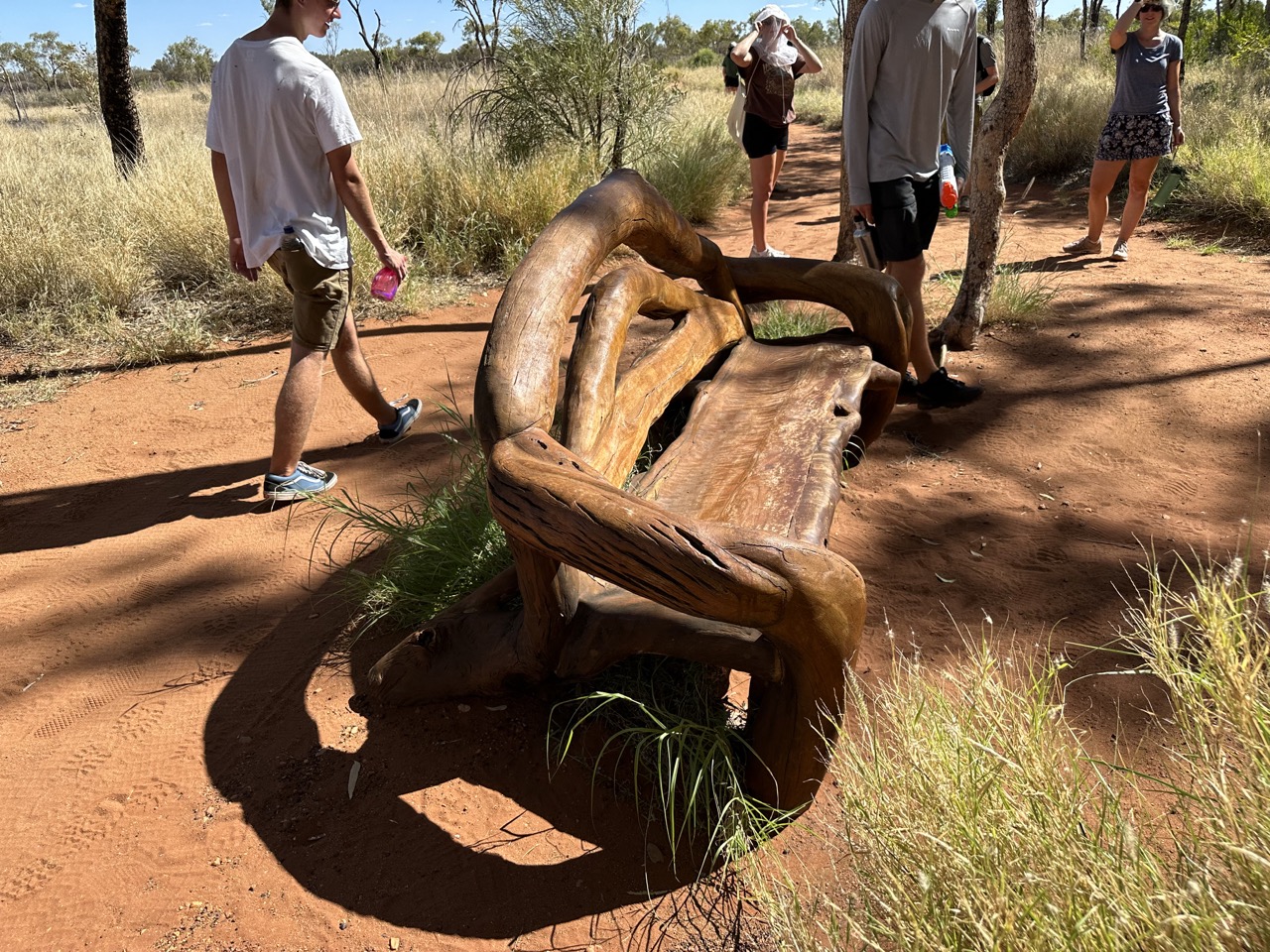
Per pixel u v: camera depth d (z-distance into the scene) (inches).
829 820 83.4
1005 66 180.7
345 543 133.2
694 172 351.3
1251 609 101.8
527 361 86.2
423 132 375.2
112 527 143.1
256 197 140.0
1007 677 100.5
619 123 362.3
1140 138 247.8
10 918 77.0
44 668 110.0
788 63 255.8
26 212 266.8
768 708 80.5
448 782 89.4
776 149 267.3
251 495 151.1
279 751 94.3
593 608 84.9
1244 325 202.8
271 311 243.9
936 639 108.0
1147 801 81.1
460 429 171.6
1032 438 158.9
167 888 79.4
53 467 165.8
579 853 81.6
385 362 211.0
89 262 250.7
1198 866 59.1
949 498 140.9
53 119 757.3
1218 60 574.6
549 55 344.2
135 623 117.7
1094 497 139.1
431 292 260.7
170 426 181.3
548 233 101.1
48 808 88.6
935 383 171.2
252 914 76.6
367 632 112.5
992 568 121.9
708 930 74.1
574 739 92.7
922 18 148.6
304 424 145.8
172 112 658.8
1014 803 63.5
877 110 156.4
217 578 126.6
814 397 118.4
